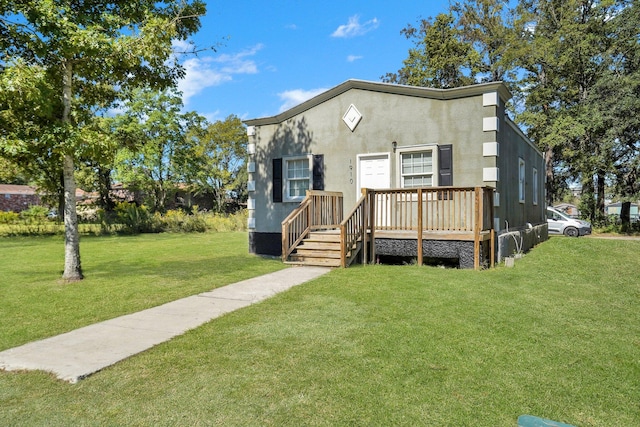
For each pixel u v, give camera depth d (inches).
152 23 300.5
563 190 1155.9
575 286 274.5
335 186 435.5
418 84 1118.4
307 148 451.8
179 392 121.6
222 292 261.7
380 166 412.8
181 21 341.1
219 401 115.9
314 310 209.2
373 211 370.6
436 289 255.1
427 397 118.0
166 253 505.7
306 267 360.5
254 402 115.1
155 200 1237.1
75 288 281.3
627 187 914.7
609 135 854.5
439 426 103.2
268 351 153.1
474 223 328.2
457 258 350.0
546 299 235.9
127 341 167.6
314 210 402.3
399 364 140.6
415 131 394.0
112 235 852.6
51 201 944.9
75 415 109.7
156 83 358.9
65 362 145.1
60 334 180.1
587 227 782.5
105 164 304.8
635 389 125.2
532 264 360.8
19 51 286.7
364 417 107.0
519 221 483.2
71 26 271.3
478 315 199.5
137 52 299.7
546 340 166.7
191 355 150.3
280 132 471.5
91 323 196.9
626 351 155.9
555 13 1028.5
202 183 1429.6
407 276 297.1
